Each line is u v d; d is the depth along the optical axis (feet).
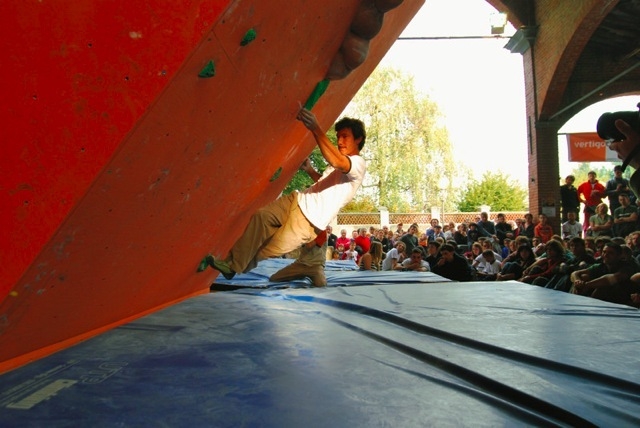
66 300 7.32
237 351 7.64
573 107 47.70
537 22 46.65
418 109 86.43
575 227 40.70
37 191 5.56
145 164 6.44
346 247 55.72
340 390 5.89
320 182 12.65
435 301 12.25
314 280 17.78
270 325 9.64
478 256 32.22
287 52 7.98
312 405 5.41
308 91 10.45
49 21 5.19
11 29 5.11
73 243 6.27
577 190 45.85
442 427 4.89
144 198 7.06
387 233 53.36
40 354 8.02
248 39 6.32
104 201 6.21
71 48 5.31
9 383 6.11
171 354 7.46
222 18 5.63
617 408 5.24
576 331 8.78
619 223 33.78
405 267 26.12
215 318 10.39
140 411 5.24
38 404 5.43
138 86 5.57
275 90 8.70
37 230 5.66
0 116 5.25
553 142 47.29
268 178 13.15
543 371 6.58
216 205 10.34
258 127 9.34
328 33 8.89
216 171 8.94
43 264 5.99
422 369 6.76
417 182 85.15
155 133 6.12
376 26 9.53
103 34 5.37
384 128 85.87
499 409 5.38
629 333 8.65
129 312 10.66
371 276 19.93
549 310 10.87
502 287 15.16
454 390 5.93
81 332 9.05
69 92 5.41
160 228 8.37
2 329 6.45
